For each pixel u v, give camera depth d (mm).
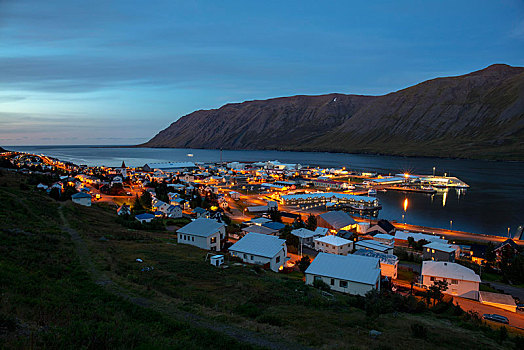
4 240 29609
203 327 18703
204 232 51656
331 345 18547
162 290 26062
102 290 22609
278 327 20531
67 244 35812
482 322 31344
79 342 13109
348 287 36375
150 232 62531
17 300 16234
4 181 88625
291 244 63125
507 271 53219
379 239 71062
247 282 31859
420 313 31828
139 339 14578
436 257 58219
